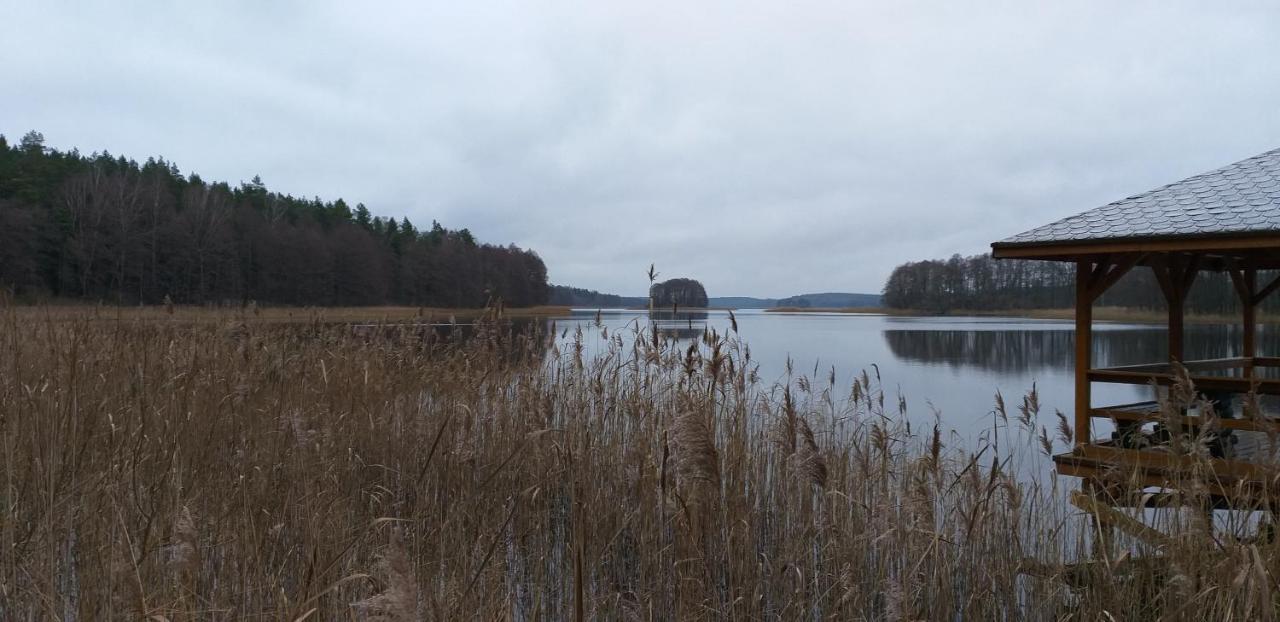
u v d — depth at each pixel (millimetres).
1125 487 6207
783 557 5980
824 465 4895
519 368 8375
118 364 6578
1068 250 8484
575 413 7656
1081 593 5465
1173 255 9672
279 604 4188
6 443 4883
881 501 5496
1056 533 5973
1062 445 10570
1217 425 5918
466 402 7117
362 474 6918
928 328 76000
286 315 10031
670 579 5523
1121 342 43438
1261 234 7195
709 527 5438
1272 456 5262
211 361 7238
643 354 8656
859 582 5562
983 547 5531
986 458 8391
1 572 4398
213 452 5891
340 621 4605
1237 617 4418
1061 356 37281
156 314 8188
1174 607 4863
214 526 4984
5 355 6109
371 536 5625
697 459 4102
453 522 5914
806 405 8414
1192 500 5023
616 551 6250
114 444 5285
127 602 3980
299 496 5523
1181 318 9891
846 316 148250
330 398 7645
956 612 5539
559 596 5684
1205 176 9758
